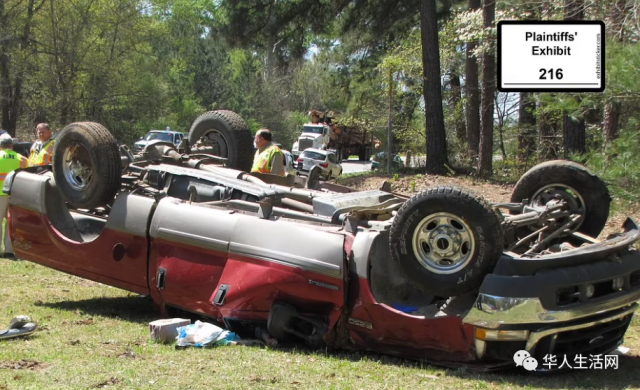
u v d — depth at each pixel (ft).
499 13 48.80
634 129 28.04
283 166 28.99
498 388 15.15
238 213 19.43
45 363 16.20
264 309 18.33
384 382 15.37
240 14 85.66
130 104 119.24
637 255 17.25
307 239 17.79
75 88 111.75
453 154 82.12
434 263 16.38
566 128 48.16
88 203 21.45
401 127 85.61
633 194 26.16
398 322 16.93
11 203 23.58
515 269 15.55
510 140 82.64
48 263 22.89
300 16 86.33
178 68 171.42
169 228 19.92
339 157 142.72
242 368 16.03
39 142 34.99
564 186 20.11
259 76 198.90
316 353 17.92
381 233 17.95
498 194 58.75
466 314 15.96
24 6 105.50
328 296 17.38
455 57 87.04
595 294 16.24
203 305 19.39
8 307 22.62
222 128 27.78
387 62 78.95
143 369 15.74
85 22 108.06
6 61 104.01
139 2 112.98
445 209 16.01
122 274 21.17
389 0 87.56
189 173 21.86
